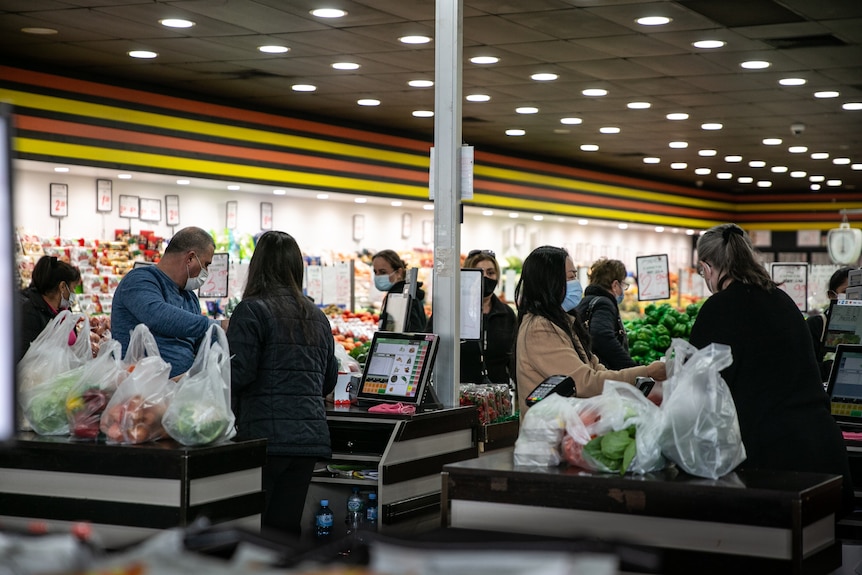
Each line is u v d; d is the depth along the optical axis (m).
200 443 3.40
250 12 7.18
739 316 3.40
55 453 3.45
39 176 9.32
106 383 3.61
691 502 2.58
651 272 10.09
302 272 4.27
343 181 11.71
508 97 10.59
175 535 1.52
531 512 2.75
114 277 9.49
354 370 5.38
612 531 2.66
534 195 15.06
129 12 7.16
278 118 10.93
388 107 10.99
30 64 8.53
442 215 5.13
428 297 13.76
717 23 7.54
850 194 21.19
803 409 3.32
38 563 1.44
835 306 6.19
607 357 6.38
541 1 6.93
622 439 2.78
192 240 4.63
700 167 16.84
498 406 5.52
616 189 17.11
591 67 9.12
